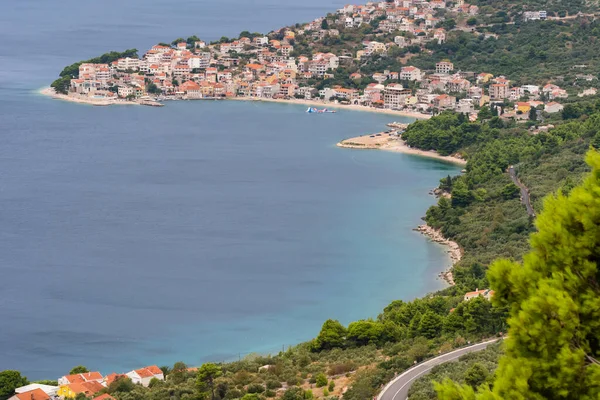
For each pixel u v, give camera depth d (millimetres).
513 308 55000
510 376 51500
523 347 52719
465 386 53406
